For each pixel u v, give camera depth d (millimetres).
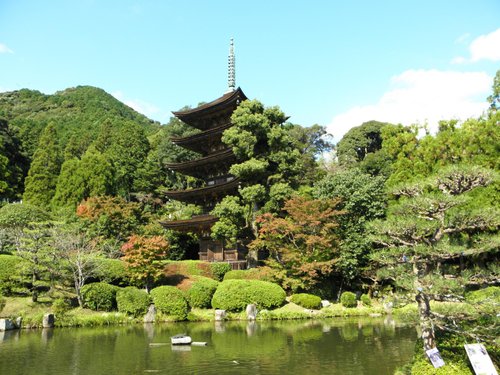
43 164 60812
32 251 29312
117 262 33812
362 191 36688
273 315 30609
